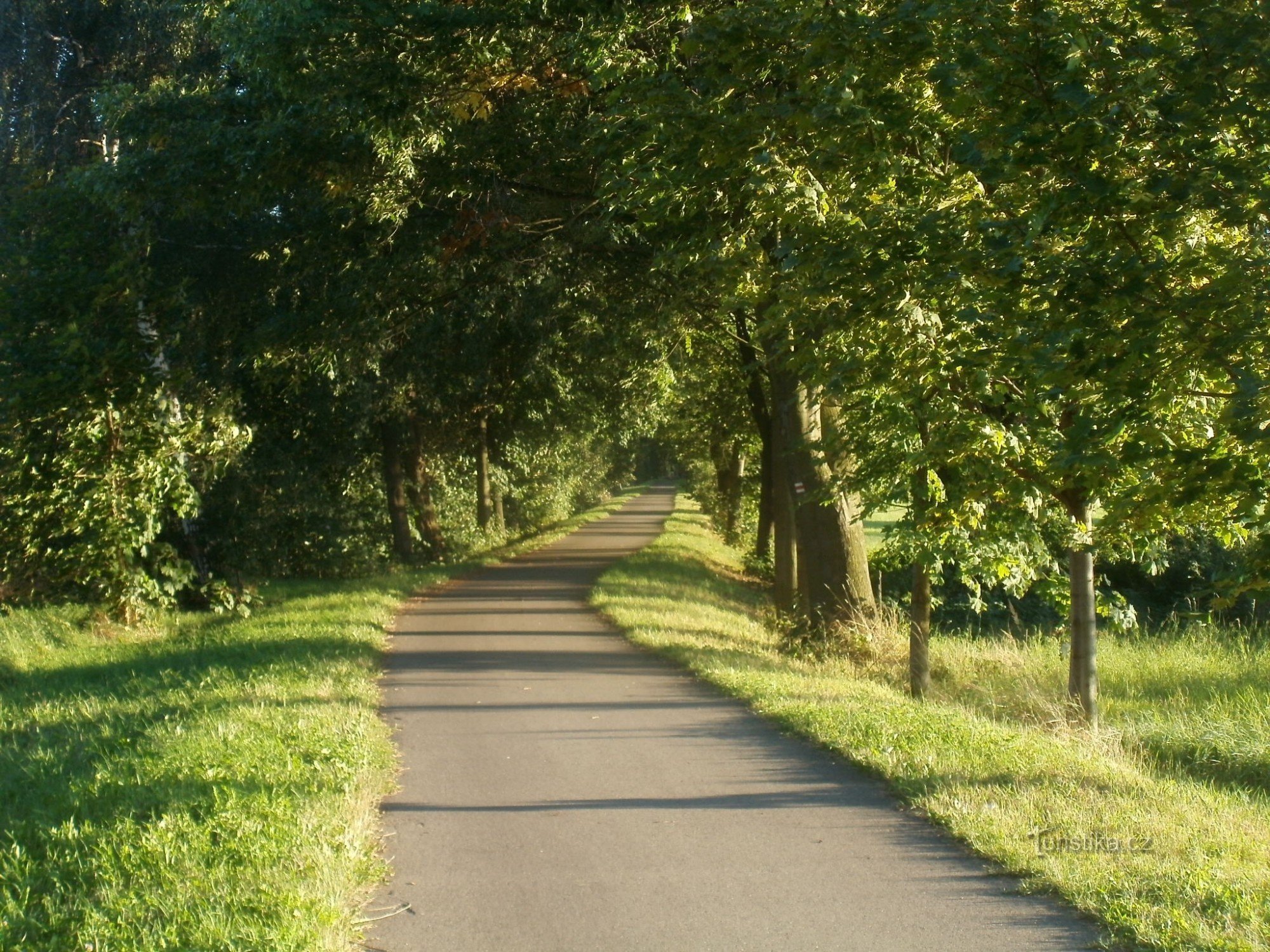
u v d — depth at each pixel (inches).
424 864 235.3
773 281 436.1
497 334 888.3
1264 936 181.5
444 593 898.1
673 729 362.6
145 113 593.0
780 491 813.9
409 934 199.2
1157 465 236.2
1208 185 235.3
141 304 677.3
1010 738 324.2
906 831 250.5
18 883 219.1
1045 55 258.7
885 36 300.7
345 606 745.0
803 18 317.7
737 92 357.7
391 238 626.2
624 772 307.3
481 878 226.4
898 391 330.6
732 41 340.2
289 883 210.8
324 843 233.9
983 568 466.6
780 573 813.9
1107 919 193.5
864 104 314.5
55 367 649.0
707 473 1979.6
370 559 1200.2
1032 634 768.9
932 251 280.1
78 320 649.0
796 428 646.5
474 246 647.8
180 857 225.8
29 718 438.3
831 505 568.7
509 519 1895.9
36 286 648.4
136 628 731.4
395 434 1220.5
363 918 205.6
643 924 201.6
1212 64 235.5
